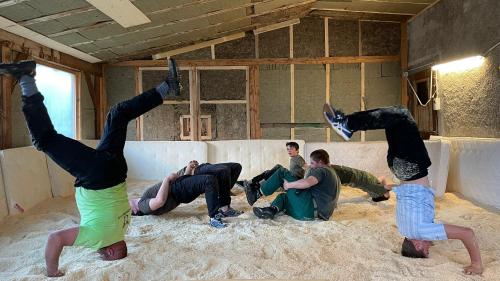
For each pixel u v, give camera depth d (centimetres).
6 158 390
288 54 706
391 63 707
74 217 380
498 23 437
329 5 631
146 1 421
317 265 252
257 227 339
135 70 702
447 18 551
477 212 397
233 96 708
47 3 367
